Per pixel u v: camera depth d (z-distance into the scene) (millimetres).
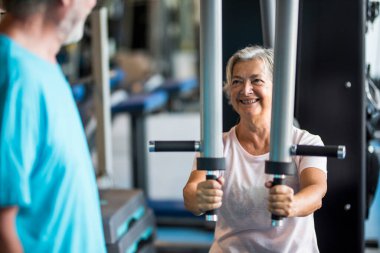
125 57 8156
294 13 1503
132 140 5492
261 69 2117
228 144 2193
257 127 2141
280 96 1541
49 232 1544
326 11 2615
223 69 2920
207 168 1617
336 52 2625
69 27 1584
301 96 2674
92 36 3812
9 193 1450
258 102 2135
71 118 1602
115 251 3057
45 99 1508
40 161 1521
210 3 1533
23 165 1461
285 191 1619
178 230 4918
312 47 2645
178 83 7863
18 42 1538
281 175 1602
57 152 1527
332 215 2697
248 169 2141
